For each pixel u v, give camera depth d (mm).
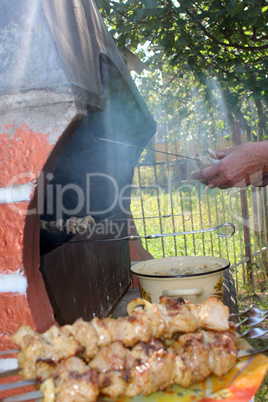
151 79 7395
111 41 1871
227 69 5223
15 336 925
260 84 4246
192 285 1547
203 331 1039
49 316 1172
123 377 859
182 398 870
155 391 891
